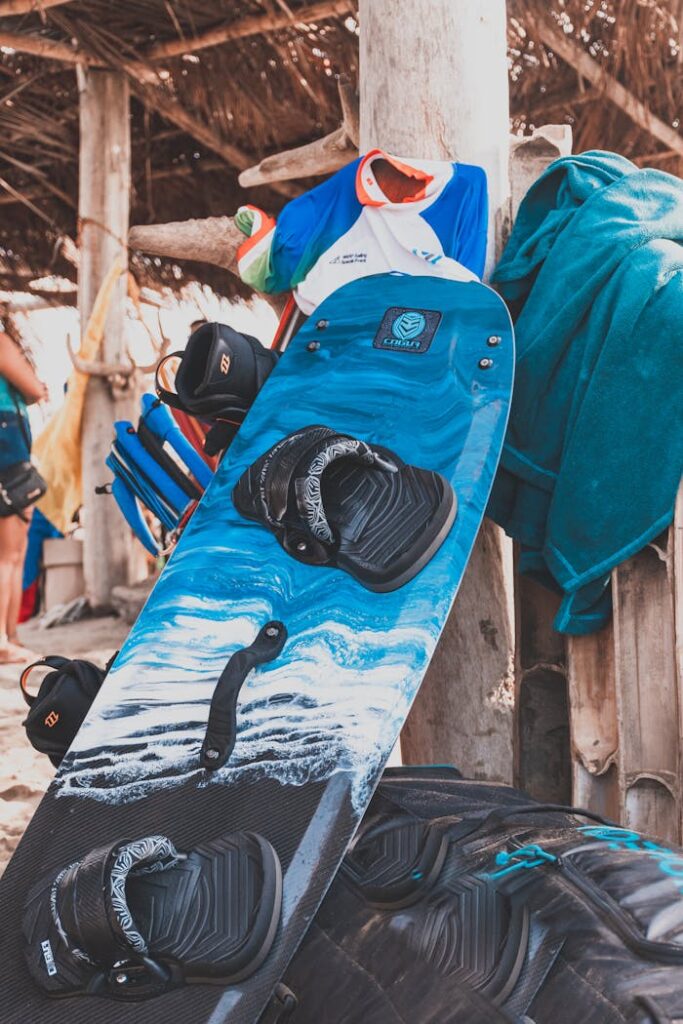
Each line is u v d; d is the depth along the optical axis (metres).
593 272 2.05
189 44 5.75
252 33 5.57
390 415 1.96
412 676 1.55
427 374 1.99
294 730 1.54
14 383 4.97
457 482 1.80
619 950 1.30
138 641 1.78
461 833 1.57
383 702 1.53
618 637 2.06
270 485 1.79
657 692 2.05
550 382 2.08
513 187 2.35
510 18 5.09
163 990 1.34
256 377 2.14
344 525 1.76
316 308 2.23
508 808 1.65
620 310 1.98
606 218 2.09
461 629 2.34
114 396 6.21
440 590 1.65
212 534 1.89
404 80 2.28
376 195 2.26
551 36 5.14
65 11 5.57
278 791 1.49
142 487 2.30
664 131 5.80
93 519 6.34
